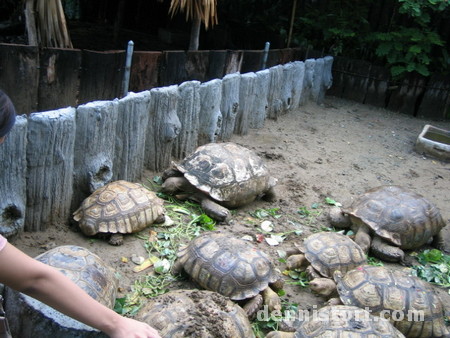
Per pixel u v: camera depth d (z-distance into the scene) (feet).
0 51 12.67
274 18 37.11
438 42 30.78
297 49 31.83
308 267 12.55
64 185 13.23
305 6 35.88
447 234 17.29
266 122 25.70
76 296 4.91
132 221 13.16
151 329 5.31
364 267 11.87
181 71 20.01
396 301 10.88
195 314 8.89
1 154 11.32
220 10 36.86
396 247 14.83
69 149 13.03
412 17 32.99
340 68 34.12
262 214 16.35
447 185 21.70
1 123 4.55
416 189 20.80
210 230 14.67
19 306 8.57
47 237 12.81
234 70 24.06
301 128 26.32
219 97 19.76
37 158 12.23
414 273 14.12
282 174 19.88
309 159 22.07
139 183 16.52
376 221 14.96
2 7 26.08
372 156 24.07
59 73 14.35
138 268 12.32
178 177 16.08
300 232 15.42
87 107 13.41
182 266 11.68
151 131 16.94
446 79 31.99
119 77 16.53
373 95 33.78
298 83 28.27
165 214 14.74
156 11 37.78
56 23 16.78
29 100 13.83
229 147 16.74
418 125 30.94
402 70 31.63
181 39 34.96
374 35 33.01
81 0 37.60
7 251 4.62
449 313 12.41
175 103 17.35
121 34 34.27
